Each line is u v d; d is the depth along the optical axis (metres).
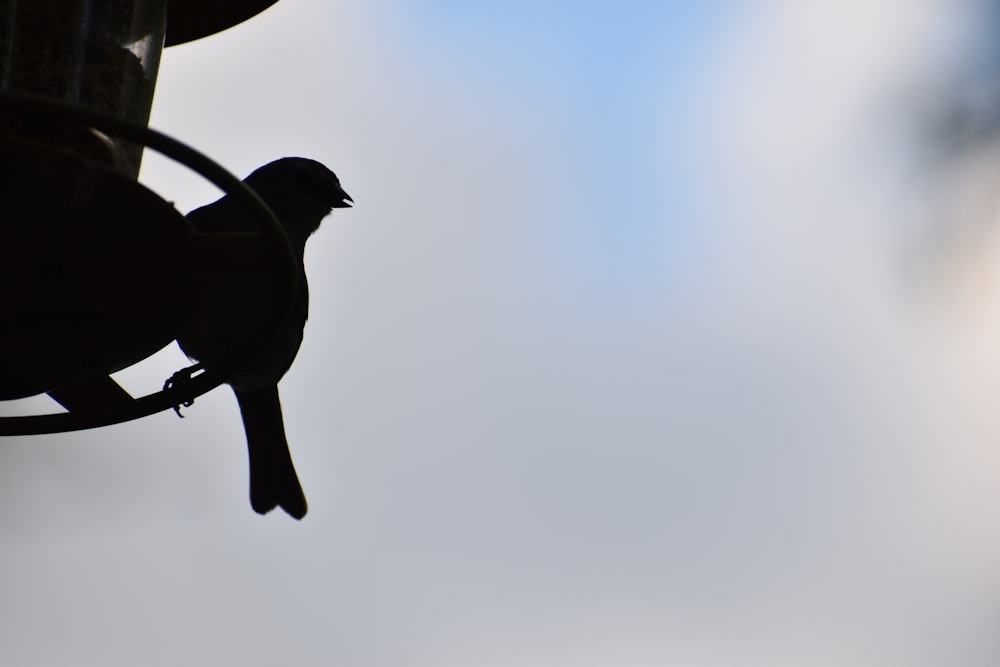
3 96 4.55
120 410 6.62
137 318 5.61
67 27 6.49
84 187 4.93
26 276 5.25
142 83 6.96
